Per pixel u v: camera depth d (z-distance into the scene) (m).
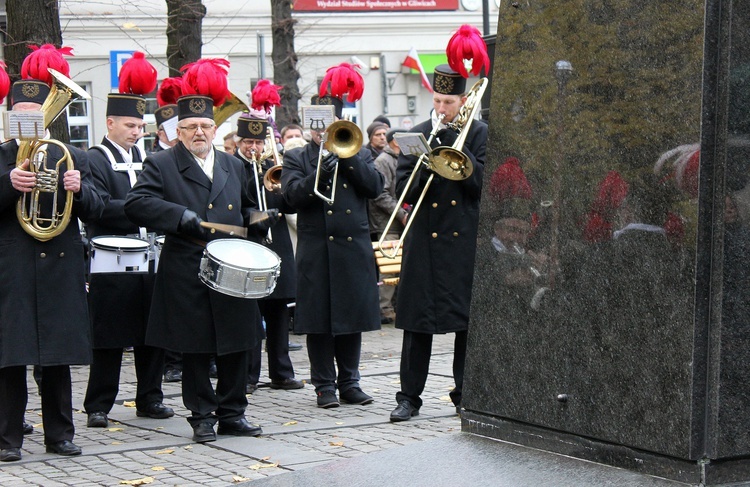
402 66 26.94
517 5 3.69
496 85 3.78
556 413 3.53
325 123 8.33
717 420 3.04
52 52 7.33
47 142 6.52
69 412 6.77
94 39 22.25
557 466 3.38
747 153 3.04
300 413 8.12
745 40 3.03
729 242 3.04
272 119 11.21
